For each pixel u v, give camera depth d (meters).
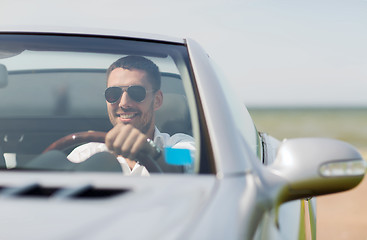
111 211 1.12
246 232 1.18
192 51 1.97
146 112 2.06
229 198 1.25
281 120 55.81
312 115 57.41
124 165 1.88
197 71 1.80
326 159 1.53
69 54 2.00
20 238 1.00
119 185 1.29
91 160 1.90
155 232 1.05
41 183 1.28
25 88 2.64
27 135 2.27
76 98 2.63
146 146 1.84
